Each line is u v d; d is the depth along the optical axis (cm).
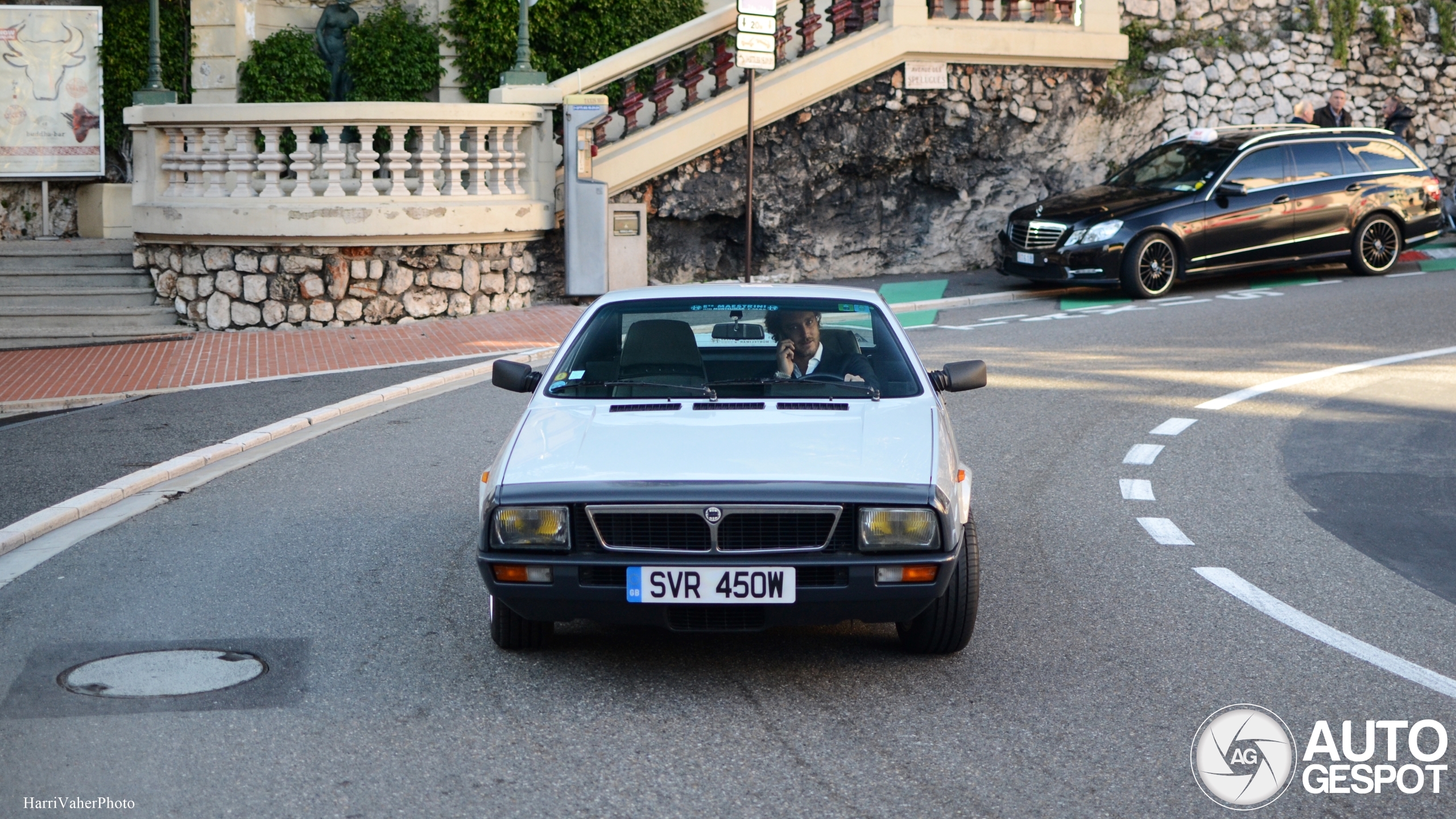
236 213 1488
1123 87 2016
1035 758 419
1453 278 1739
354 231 1491
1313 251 1722
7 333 1466
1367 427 955
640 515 464
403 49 1895
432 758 419
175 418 1032
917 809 383
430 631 549
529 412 552
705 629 465
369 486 815
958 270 1939
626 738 436
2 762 414
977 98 1880
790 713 458
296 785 399
